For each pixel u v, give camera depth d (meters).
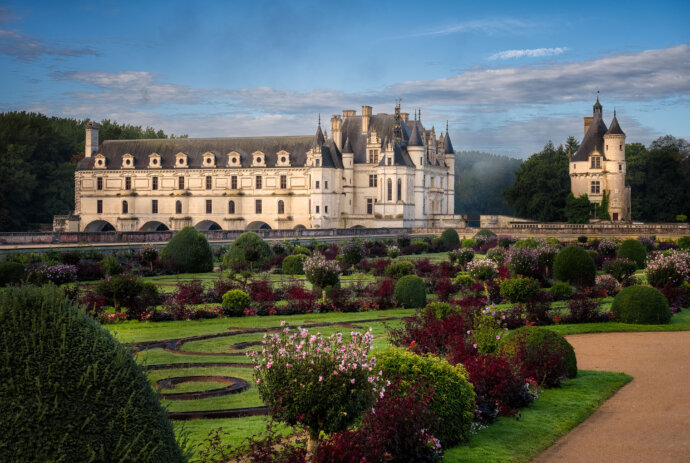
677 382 23.81
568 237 119.44
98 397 9.05
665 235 114.00
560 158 175.12
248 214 151.88
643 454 16.50
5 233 71.94
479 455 16.05
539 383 22.53
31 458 8.52
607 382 23.45
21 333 8.98
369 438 13.92
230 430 17.53
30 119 168.00
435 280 51.38
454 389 17.06
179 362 26.28
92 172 159.25
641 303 36.81
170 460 9.59
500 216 147.75
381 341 30.62
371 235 119.12
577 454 16.56
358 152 151.50
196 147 158.00
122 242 81.81
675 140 172.38
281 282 54.34
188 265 63.56
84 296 39.81
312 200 143.38
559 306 42.81
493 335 22.77
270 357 15.16
